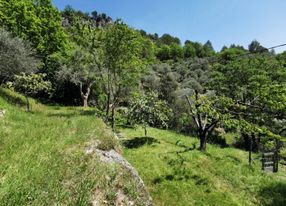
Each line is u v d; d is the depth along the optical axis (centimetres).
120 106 3378
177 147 1992
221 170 1670
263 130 1709
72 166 731
